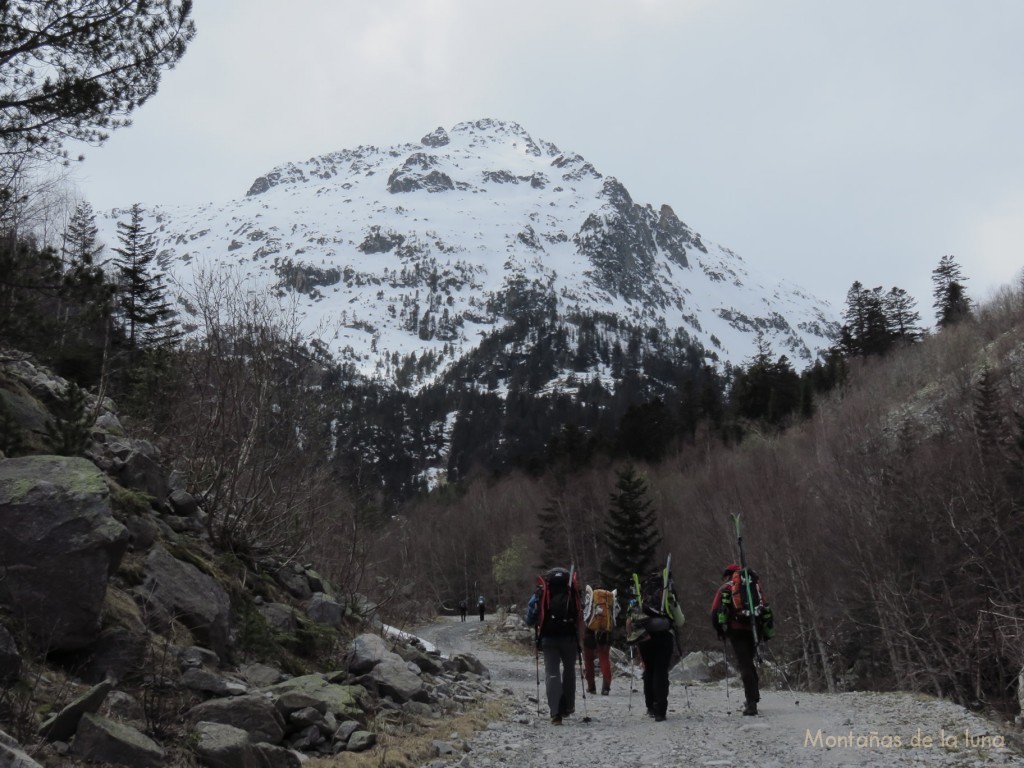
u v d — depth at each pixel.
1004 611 27.06
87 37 10.09
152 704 6.55
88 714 5.73
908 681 32.09
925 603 31.69
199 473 12.46
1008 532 30.95
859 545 34.66
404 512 86.38
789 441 63.31
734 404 101.62
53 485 6.93
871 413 51.12
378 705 9.24
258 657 9.23
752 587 10.48
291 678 8.87
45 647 6.57
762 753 7.55
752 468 53.19
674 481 67.81
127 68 10.44
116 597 7.80
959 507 32.03
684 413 100.75
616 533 50.12
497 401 194.38
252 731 6.87
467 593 76.50
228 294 13.44
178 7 10.45
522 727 9.59
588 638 14.00
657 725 9.63
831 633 37.12
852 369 90.38
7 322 9.21
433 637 37.41
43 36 9.89
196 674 7.46
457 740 8.23
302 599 12.45
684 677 29.31
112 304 10.18
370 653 10.25
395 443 147.75
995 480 32.47
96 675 6.83
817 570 37.97
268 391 12.84
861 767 6.81
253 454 12.57
